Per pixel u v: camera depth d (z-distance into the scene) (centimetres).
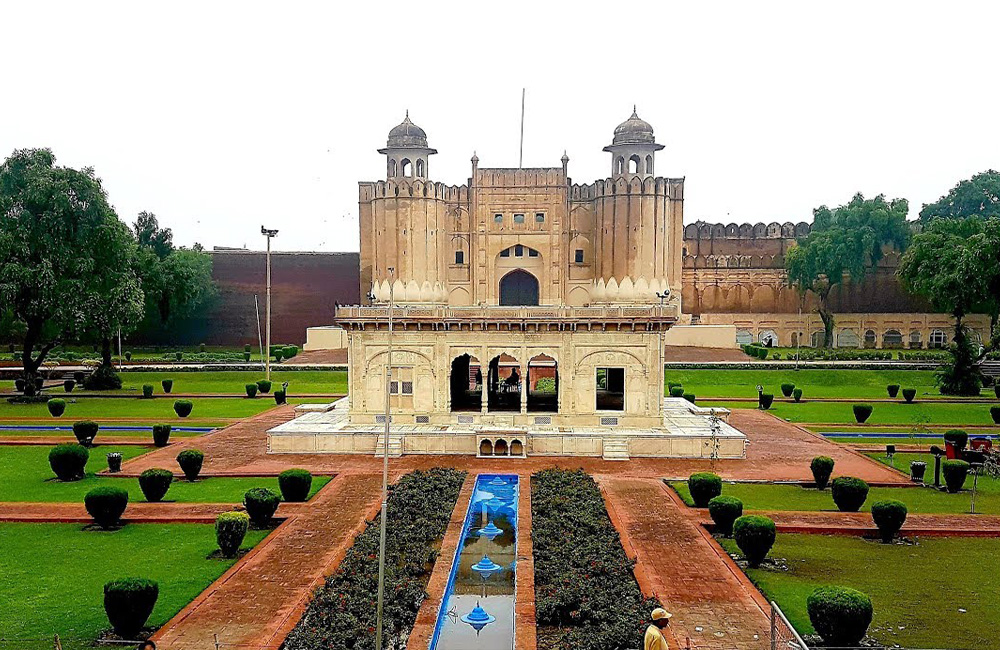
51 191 3559
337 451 2447
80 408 3403
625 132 4562
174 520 1642
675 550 1480
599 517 1664
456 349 2577
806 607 1184
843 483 1734
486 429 2422
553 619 1175
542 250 4788
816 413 3328
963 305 3850
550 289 4778
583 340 2547
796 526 1616
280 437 2448
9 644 1044
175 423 3016
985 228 3759
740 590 1268
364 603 1180
